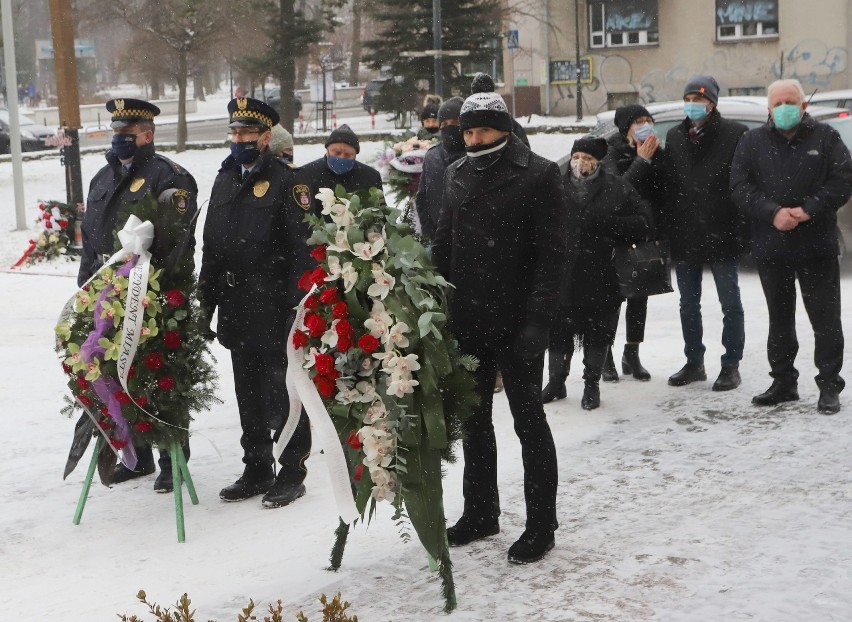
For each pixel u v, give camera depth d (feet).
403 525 17.15
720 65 118.52
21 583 15.61
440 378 14.06
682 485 18.25
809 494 17.40
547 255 14.89
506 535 16.40
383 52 111.65
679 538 15.72
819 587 13.71
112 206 20.07
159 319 17.56
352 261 13.76
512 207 14.93
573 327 23.47
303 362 14.42
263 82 130.52
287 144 23.53
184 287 17.80
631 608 13.44
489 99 14.93
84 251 20.72
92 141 131.34
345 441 14.28
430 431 13.69
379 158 30.68
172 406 17.60
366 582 14.92
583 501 17.71
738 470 18.85
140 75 151.84
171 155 104.78
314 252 14.14
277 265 18.81
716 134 24.03
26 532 17.74
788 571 14.26
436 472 13.97
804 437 20.56
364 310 13.83
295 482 18.81
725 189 23.98
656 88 122.52
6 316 39.65
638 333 25.90
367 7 119.03
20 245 66.64
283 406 18.99
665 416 22.70
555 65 126.72
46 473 20.90
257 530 17.44
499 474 19.36
